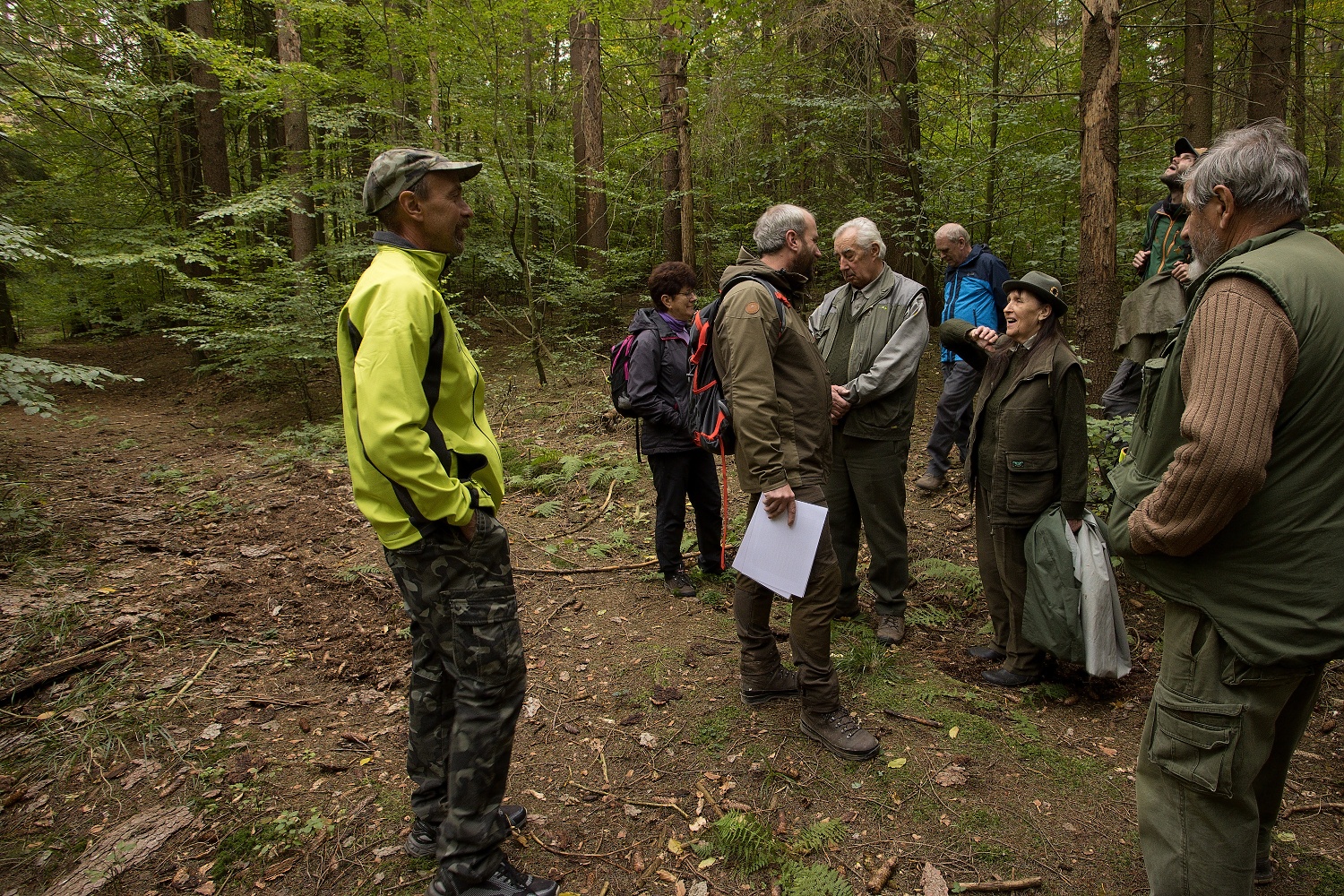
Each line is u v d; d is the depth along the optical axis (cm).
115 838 215
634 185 1066
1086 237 496
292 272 827
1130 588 375
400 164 176
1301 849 212
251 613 356
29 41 651
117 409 938
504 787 187
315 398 932
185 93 1040
